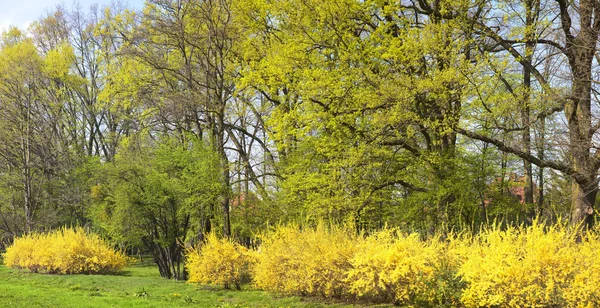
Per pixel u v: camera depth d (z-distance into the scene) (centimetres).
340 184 1387
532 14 1333
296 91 1398
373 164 1342
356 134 1338
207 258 1345
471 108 1222
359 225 1453
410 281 924
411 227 1366
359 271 988
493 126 1229
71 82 3272
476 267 848
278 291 1191
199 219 1905
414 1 1547
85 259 1923
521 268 788
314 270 1062
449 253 948
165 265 1994
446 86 1210
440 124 1215
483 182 1462
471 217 1453
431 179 1382
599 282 729
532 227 842
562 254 769
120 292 1309
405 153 1443
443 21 1316
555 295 769
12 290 1219
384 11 1327
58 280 1644
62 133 3456
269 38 1784
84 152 3406
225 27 1939
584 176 1201
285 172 1777
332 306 996
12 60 2869
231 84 2338
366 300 1020
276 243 1198
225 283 1352
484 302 818
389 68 1305
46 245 1997
